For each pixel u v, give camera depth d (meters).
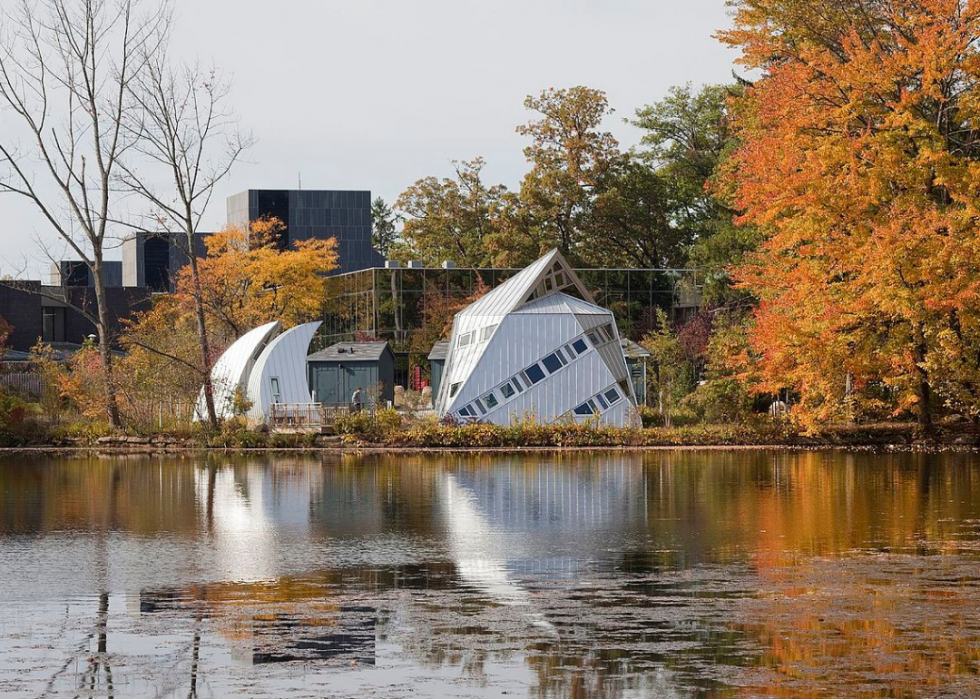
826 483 31.39
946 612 15.09
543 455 43.34
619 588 16.73
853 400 46.81
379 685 12.12
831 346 45.28
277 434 48.22
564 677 12.36
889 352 45.09
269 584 17.16
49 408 55.00
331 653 13.30
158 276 162.88
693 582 17.12
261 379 56.41
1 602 15.93
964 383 46.03
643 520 23.94
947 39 44.53
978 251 42.25
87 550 20.33
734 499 27.62
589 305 57.19
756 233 67.44
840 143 46.09
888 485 30.73
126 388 51.81
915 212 43.59
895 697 11.62
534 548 20.36
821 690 11.85
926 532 21.94
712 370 54.69
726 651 13.29
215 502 27.66
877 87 46.16
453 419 51.09
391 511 25.70
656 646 13.52
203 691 11.95
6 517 24.92
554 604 15.70
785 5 51.88
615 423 54.06
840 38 49.41
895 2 47.78
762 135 51.00
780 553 19.61
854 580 17.19
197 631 14.30
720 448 46.12
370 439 48.19
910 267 42.78
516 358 54.59
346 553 19.91
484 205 106.94
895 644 13.53
